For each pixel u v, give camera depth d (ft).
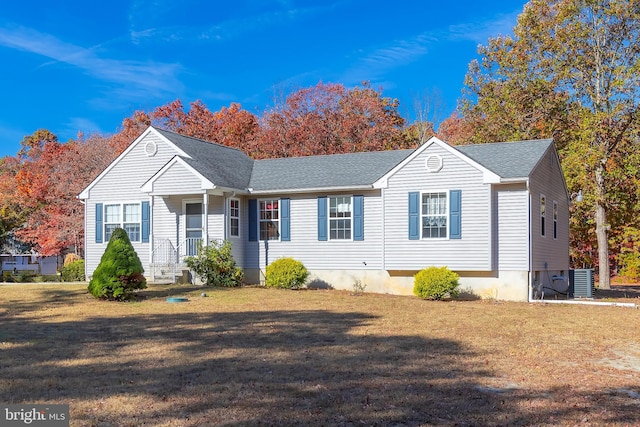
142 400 23.41
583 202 96.02
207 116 134.10
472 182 63.67
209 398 23.76
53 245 106.63
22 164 129.80
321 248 73.31
